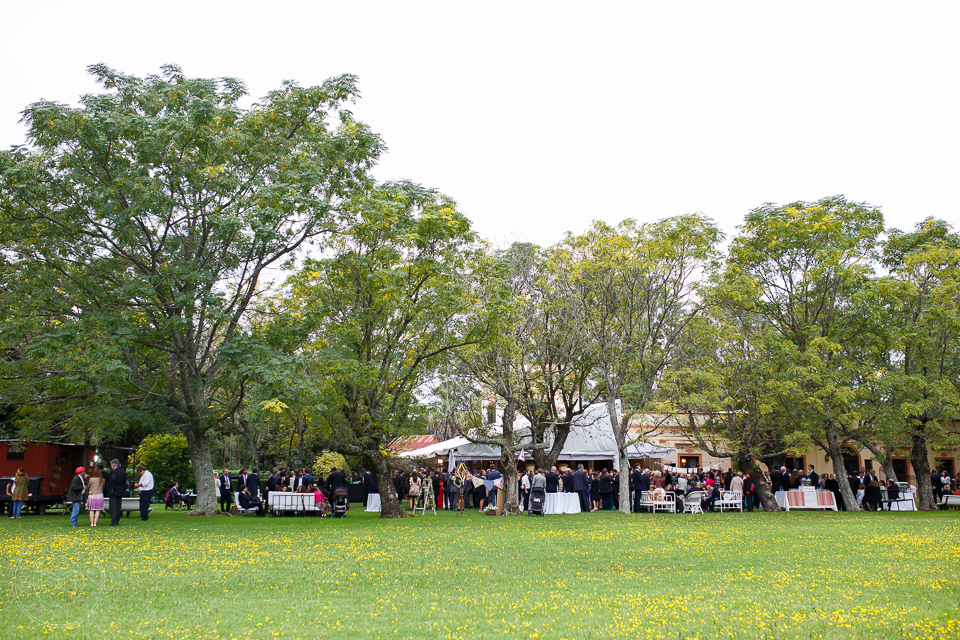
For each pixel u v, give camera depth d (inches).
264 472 2005.4
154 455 1419.8
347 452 941.8
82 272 878.4
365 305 940.0
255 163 911.0
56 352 775.7
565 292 1145.4
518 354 1073.5
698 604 346.0
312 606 346.0
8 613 320.2
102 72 882.1
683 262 1104.2
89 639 278.1
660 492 1139.3
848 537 677.9
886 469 1331.2
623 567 475.5
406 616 323.3
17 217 826.2
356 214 916.6
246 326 1050.7
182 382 898.7
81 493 809.5
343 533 722.8
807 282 1191.6
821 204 1221.7
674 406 1143.6
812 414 1181.1
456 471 1334.9
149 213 831.7
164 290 871.1
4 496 960.9
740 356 1205.1
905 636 277.7
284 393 805.2
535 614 325.7
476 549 577.3
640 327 1153.4
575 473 1156.5
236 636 285.0
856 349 1261.1
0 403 948.6
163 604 347.6
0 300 832.3
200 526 807.1
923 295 1205.1
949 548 578.9
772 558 520.4
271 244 910.4
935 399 1143.6
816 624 300.0
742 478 1215.6
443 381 1130.0
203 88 901.2
